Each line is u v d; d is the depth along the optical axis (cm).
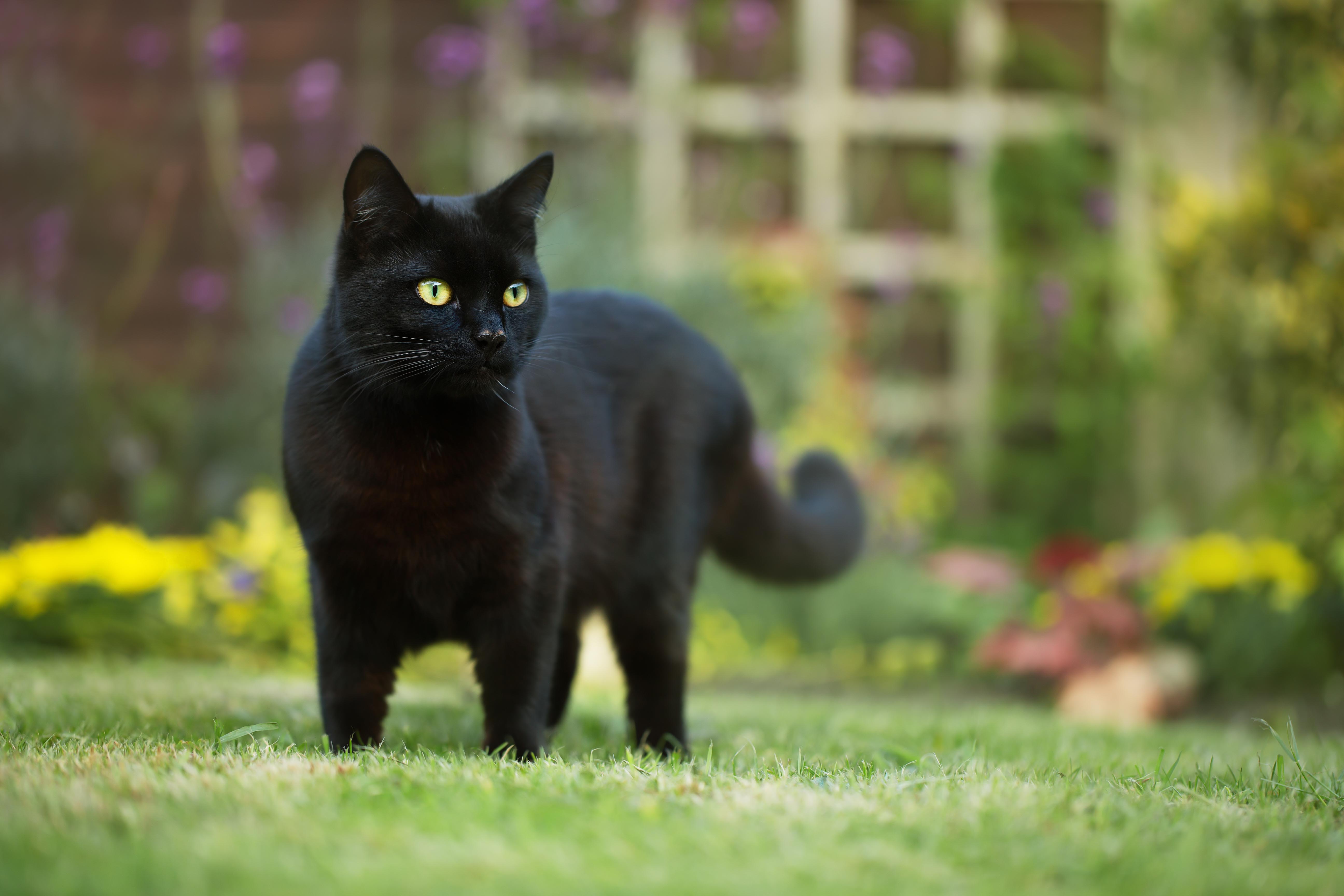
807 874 186
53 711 341
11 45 848
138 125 863
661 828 206
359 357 297
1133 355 872
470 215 308
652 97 875
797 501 447
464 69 834
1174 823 230
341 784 230
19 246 832
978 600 744
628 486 358
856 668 745
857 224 938
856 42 940
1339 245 659
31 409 729
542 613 314
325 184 862
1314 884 192
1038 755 351
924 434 915
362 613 308
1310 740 441
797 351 780
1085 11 943
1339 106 683
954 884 187
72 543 646
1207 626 671
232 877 174
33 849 183
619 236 772
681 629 367
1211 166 890
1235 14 716
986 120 923
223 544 697
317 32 868
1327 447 689
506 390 305
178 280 861
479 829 201
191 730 320
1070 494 907
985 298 910
